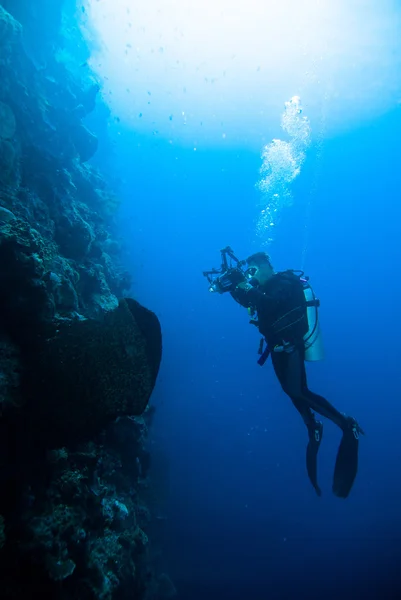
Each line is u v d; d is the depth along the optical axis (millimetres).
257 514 21938
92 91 7875
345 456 3100
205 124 25641
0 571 2271
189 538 17469
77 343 2332
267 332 3184
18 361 2418
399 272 38938
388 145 27047
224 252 3496
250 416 30875
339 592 16359
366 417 36000
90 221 6531
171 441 23453
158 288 30953
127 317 2355
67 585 2600
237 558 17047
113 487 4660
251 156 29109
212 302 33750
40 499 2613
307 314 3205
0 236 2543
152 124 24469
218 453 26547
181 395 28906
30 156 5496
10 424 2361
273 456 28406
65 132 6691
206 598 13672
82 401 2295
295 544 19906
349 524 23359
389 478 30031
